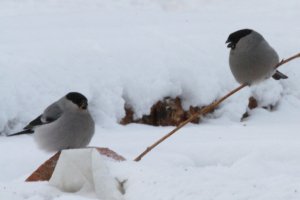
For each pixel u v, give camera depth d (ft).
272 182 23.97
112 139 37.83
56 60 42.39
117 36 50.03
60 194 25.07
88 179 25.54
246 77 39.81
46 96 40.24
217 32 53.26
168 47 46.57
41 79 40.75
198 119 44.62
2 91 39.19
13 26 54.95
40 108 39.75
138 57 44.47
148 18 61.36
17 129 39.09
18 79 40.14
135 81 43.11
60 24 56.49
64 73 41.57
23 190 25.11
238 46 39.11
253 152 30.68
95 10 65.82
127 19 60.34
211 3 73.77
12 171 32.53
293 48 50.85
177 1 73.56
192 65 45.24
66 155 25.68
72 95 33.86
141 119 43.04
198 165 34.01
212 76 45.24
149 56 44.83
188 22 59.16
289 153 33.30
